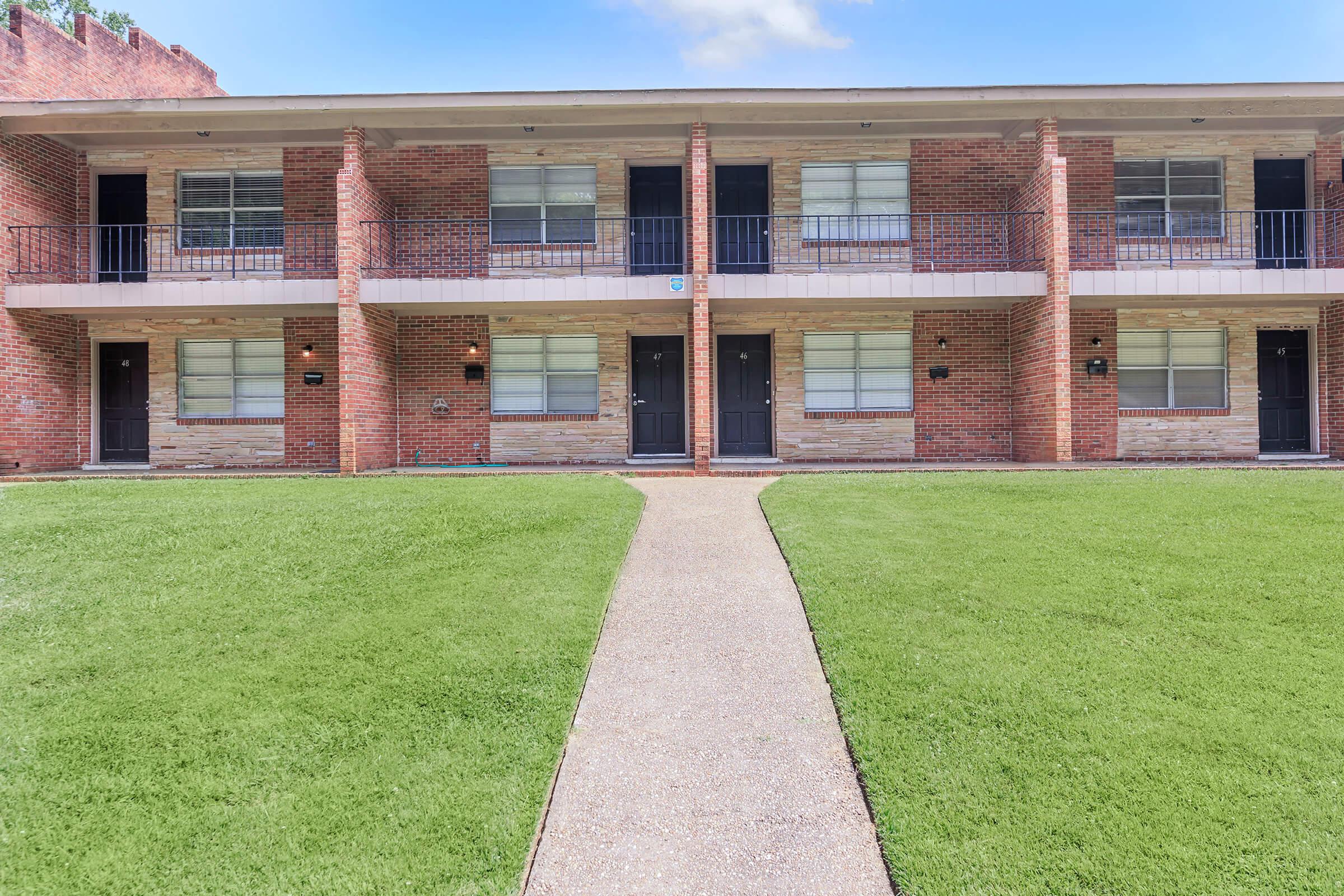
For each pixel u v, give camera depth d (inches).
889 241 472.1
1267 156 477.4
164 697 131.6
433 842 96.3
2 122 415.2
